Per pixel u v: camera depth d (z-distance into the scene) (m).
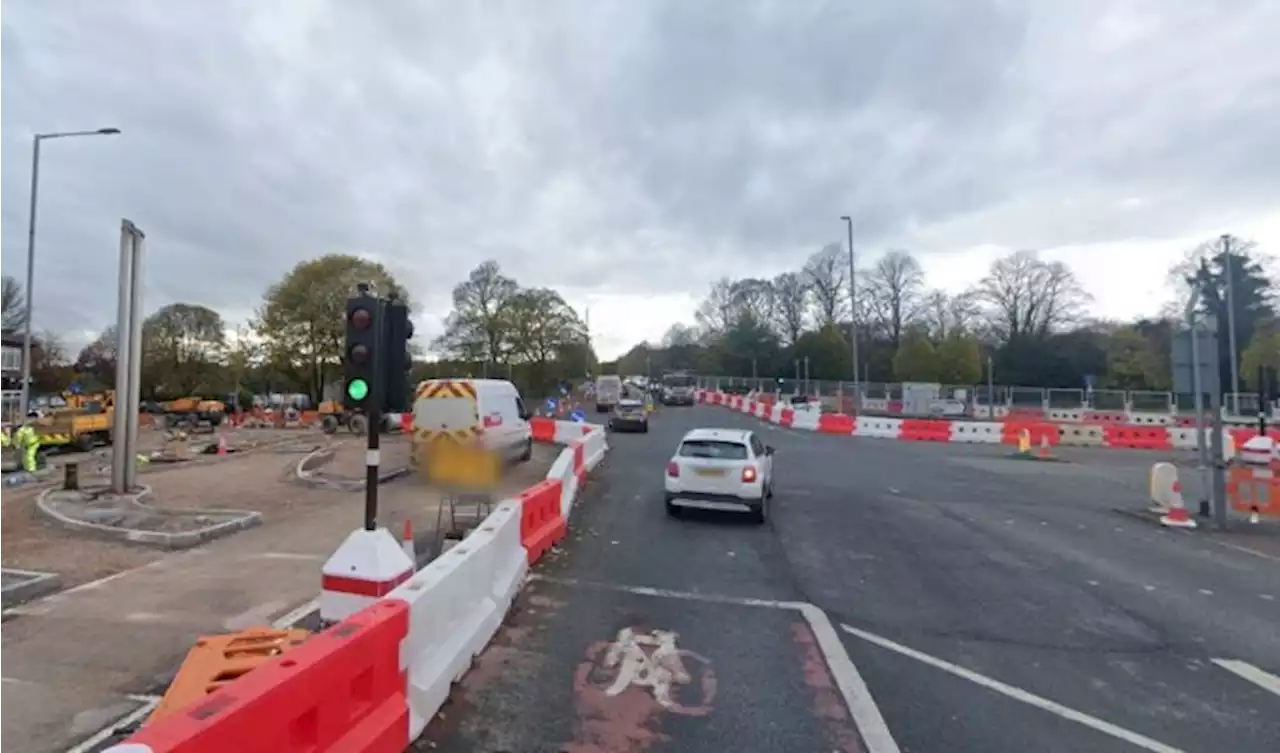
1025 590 8.73
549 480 11.34
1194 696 5.64
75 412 33.06
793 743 4.72
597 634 6.79
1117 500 16.61
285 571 9.26
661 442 29.41
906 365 75.75
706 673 5.91
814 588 8.64
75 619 7.25
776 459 23.98
